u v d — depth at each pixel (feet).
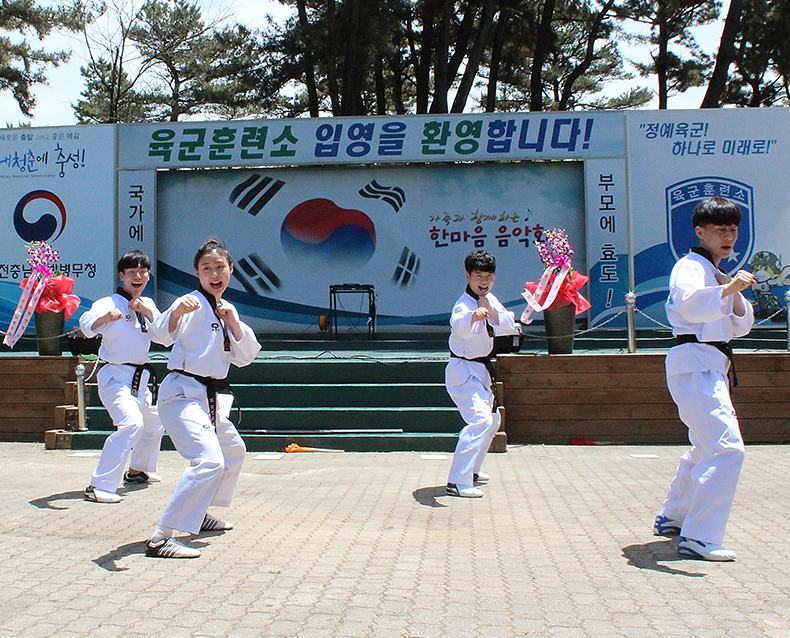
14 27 77.46
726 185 40.32
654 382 28.40
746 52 71.56
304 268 42.32
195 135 41.86
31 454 26.73
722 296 14.17
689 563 14.07
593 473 23.16
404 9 68.54
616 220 40.52
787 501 19.13
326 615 11.57
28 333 42.09
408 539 15.98
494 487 21.27
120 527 17.10
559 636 10.71
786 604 11.84
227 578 13.39
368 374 30.78
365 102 86.02
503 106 93.56
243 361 16.16
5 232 42.11
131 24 90.33
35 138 42.06
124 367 20.54
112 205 41.88
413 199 41.83
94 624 11.20
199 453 14.87
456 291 41.63
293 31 69.56
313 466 24.64
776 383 28.27
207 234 42.45
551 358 28.63
